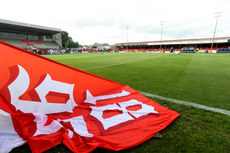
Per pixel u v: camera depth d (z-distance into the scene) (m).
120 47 61.59
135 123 1.77
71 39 67.62
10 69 1.82
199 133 1.65
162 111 2.13
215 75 5.43
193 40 41.16
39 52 27.06
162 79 4.71
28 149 1.36
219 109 2.33
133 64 9.55
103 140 1.41
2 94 1.65
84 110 2.05
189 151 1.36
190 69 7.08
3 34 31.47
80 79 2.54
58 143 1.42
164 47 49.88
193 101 2.71
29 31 34.66
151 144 1.46
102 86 2.85
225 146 1.44
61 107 2.02
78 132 1.50
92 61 11.86
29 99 1.81
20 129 1.52
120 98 2.63
